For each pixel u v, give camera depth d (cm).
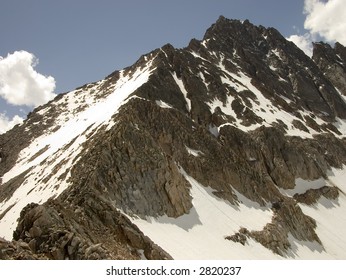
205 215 5666
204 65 12531
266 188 7419
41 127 12038
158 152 5866
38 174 7581
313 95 15375
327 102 15725
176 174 5841
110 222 3884
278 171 9131
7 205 7019
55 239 2823
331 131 13300
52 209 3234
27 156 10238
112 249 3456
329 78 18625
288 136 10575
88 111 11219
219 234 5350
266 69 15562
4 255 2458
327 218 8362
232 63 14325
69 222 3284
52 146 9606
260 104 11819
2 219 6256
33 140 11331
